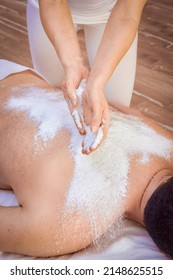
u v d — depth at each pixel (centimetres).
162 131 151
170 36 275
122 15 136
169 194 122
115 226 141
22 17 290
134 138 142
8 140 142
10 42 264
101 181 133
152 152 141
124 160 137
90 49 186
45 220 129
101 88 128
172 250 123
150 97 224
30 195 133
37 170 135
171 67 246
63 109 147
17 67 169
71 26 140
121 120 149
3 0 308
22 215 130
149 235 136
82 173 134
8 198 149
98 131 124
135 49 179
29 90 156
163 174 137
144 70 242
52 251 133
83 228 131
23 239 130
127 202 135
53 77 193
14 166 138
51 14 141
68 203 130
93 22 173
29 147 139
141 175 136
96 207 131
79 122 126
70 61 135
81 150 135
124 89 185
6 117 146
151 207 124
